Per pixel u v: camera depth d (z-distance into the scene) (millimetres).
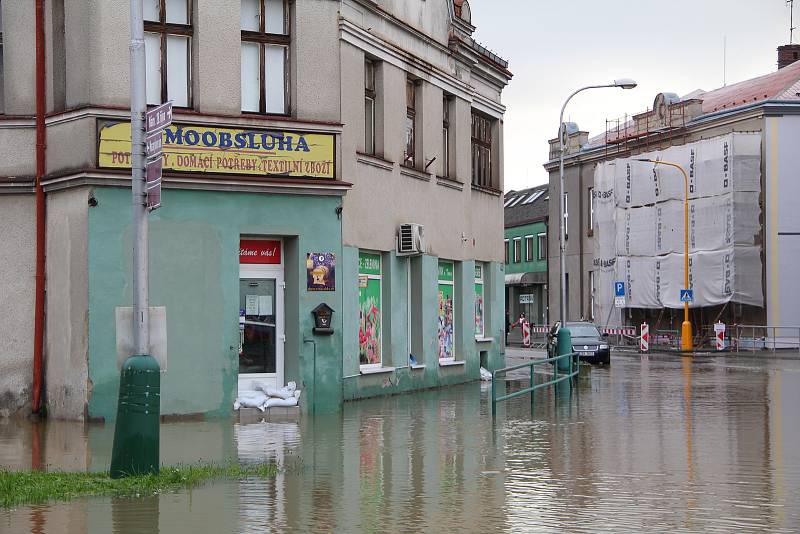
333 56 21312
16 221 19969
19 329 19938
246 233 20344
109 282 19016
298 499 11055
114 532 9336
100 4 19016
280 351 21047
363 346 24141
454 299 29750
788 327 54219
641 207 62062
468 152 30125
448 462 13898
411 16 26344
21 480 11727
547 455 14617
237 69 20250
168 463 13727
